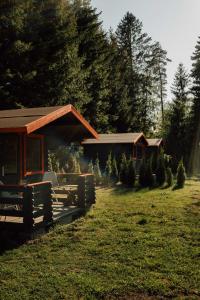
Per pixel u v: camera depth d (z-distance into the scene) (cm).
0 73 2202
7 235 808
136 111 4756
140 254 693
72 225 938
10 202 811
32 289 545
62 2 2711
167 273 598
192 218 987
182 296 516
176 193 1533
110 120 3847
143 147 3142
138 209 1132
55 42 2509
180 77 4962
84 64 3138
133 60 5244
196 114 4109
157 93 5534
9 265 648
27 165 1092
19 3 2286
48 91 2441
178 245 743
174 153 4062
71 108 1182
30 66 2327
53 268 629
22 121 925
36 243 780
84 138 1493
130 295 523
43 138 1205
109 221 973
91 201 1155
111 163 2164
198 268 616
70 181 1270
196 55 4519
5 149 1077
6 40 2238
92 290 538
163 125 4653
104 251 717
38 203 828
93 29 3331
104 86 3453
